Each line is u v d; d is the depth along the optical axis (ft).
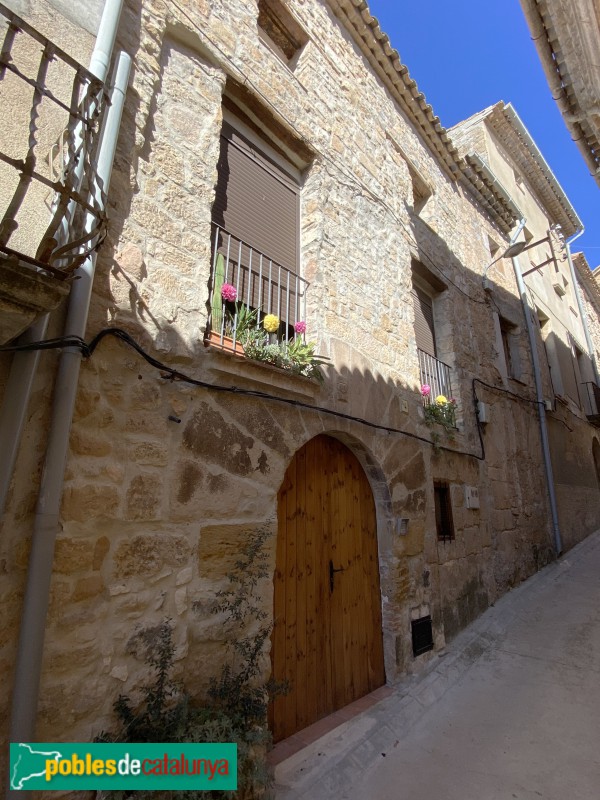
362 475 12.34
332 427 10.55
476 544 16.62
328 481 11.07
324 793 7.25
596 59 10.27
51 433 5.52
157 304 7.38
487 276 23.53
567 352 35.55
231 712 6.61
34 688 4.87
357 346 12.24
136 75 7.86
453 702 10.38
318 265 11.66
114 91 7.02
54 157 6.38
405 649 11.60
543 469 25.09
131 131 7.55
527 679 11.27
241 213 10.63
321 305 11.33
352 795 7.32
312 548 10.16
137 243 7.29
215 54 9.64
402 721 9.46
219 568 7.43
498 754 8.23
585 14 9.35
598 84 10.89
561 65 10.88
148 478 6.69
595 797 6.98
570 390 33.88
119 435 6.46
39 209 6.16
